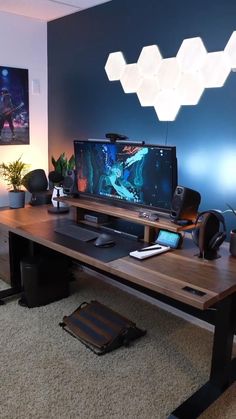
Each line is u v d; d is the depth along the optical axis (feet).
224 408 5.92
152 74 8.75
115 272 6.07
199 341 7.78
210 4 7.48
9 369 6.71
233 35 7.21
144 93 9.02
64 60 11.18
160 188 7.19
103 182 8.30
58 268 9.11
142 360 7.10
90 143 8.23
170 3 8.16
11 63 11.06
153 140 9.06
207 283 5.57
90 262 6.51
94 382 6.46
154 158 7.04
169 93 8.49
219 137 7.76
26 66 11.41
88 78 10.48
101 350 7.22
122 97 9.61
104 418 5.67
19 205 11.06
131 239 7.63
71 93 11.15
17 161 11.38
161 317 8.73
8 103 11.19
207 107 7.87
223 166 7.79
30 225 8.44
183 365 6.98
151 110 8.98
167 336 7.93
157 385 6.43
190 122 8.23
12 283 9.67
